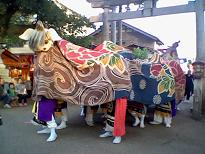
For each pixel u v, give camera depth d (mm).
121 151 2650
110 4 5570
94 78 2850
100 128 3482
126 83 2926
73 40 5688
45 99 2826
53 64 2809
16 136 3035
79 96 2838
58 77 2816
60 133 3207
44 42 2752
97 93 2850
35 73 2832
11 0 5301
